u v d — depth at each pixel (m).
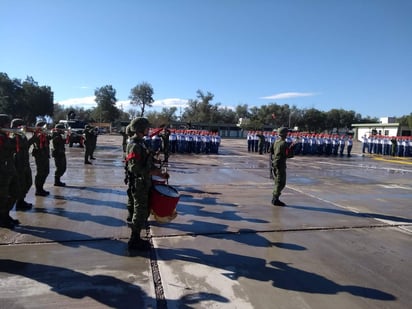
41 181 7.96
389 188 10.85
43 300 3.47
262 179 11.73
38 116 73.50
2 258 4.46
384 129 59.22
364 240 5.64
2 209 5.56
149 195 4.96
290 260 4.70
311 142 25.11
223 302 3.55
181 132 23.19
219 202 8.01
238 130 84.06
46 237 5.24
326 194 9.46
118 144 31.33
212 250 4.97
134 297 3.58
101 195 8.23
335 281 4.11
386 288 3.97
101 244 5.03
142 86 85.75
